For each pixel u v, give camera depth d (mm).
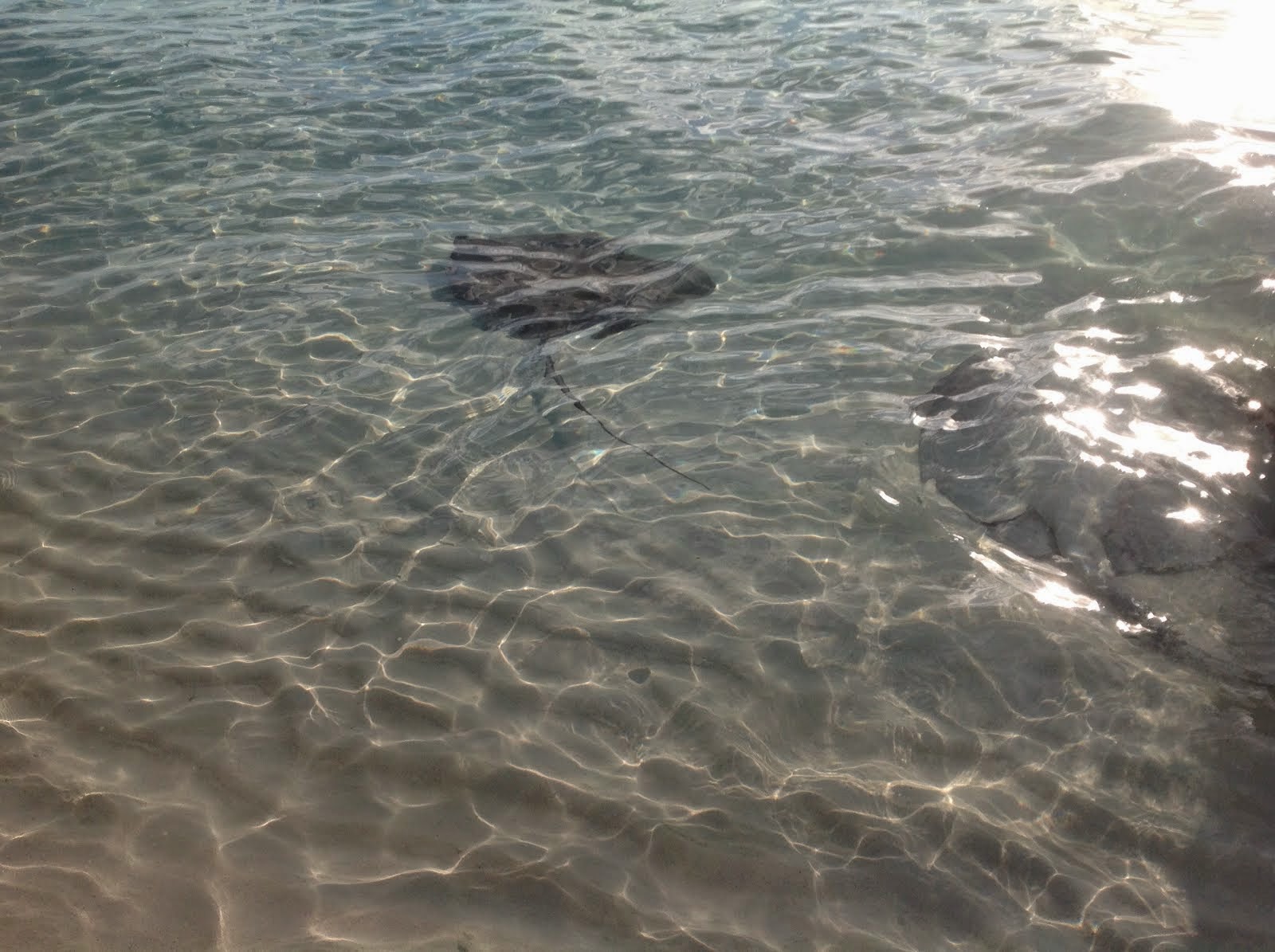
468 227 7504
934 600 4242
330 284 6863
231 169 8562
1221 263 6352
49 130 9422
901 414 5320
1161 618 4012
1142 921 3037
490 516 4840
